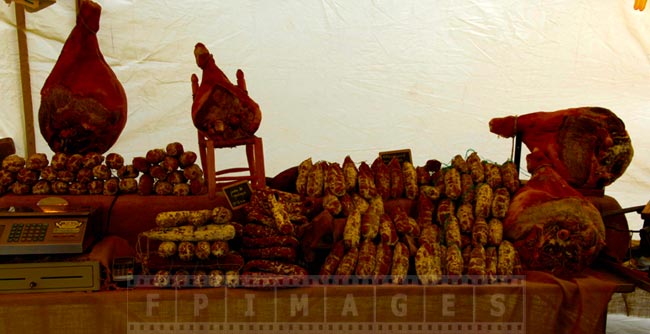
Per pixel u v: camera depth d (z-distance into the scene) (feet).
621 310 10.54
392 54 11.07
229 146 9.01
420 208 9.06
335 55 11.09
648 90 11.03
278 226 8.09
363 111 11.36
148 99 11.21
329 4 10.85
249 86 11.16
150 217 8.77
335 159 11.58
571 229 8.43
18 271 7.48
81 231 7.71
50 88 8.88
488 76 11.12
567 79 11.06
